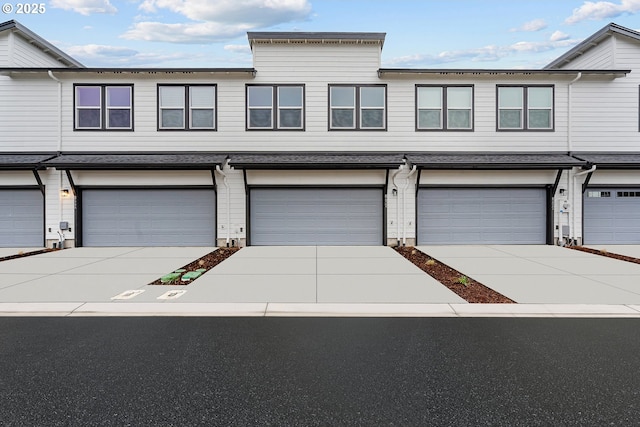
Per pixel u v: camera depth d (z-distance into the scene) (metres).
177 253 12.24
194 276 8.52
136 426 3.02
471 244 14.12
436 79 14.05
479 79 14.05
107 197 13.84
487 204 14.12
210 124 13.98
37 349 4.59
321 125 14.04
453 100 14.11
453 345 4.71
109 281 8.21
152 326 5.45
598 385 3.68
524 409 3.27
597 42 14.77
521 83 14.07
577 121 14.13
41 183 13.42
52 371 3.99
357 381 3.78
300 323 5.58
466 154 14.07
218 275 8.84
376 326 5.46
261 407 3.30
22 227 13.65
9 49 13.55
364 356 4.38
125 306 6.37
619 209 14.14
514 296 6.98
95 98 13.80
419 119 14.13
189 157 13.52
